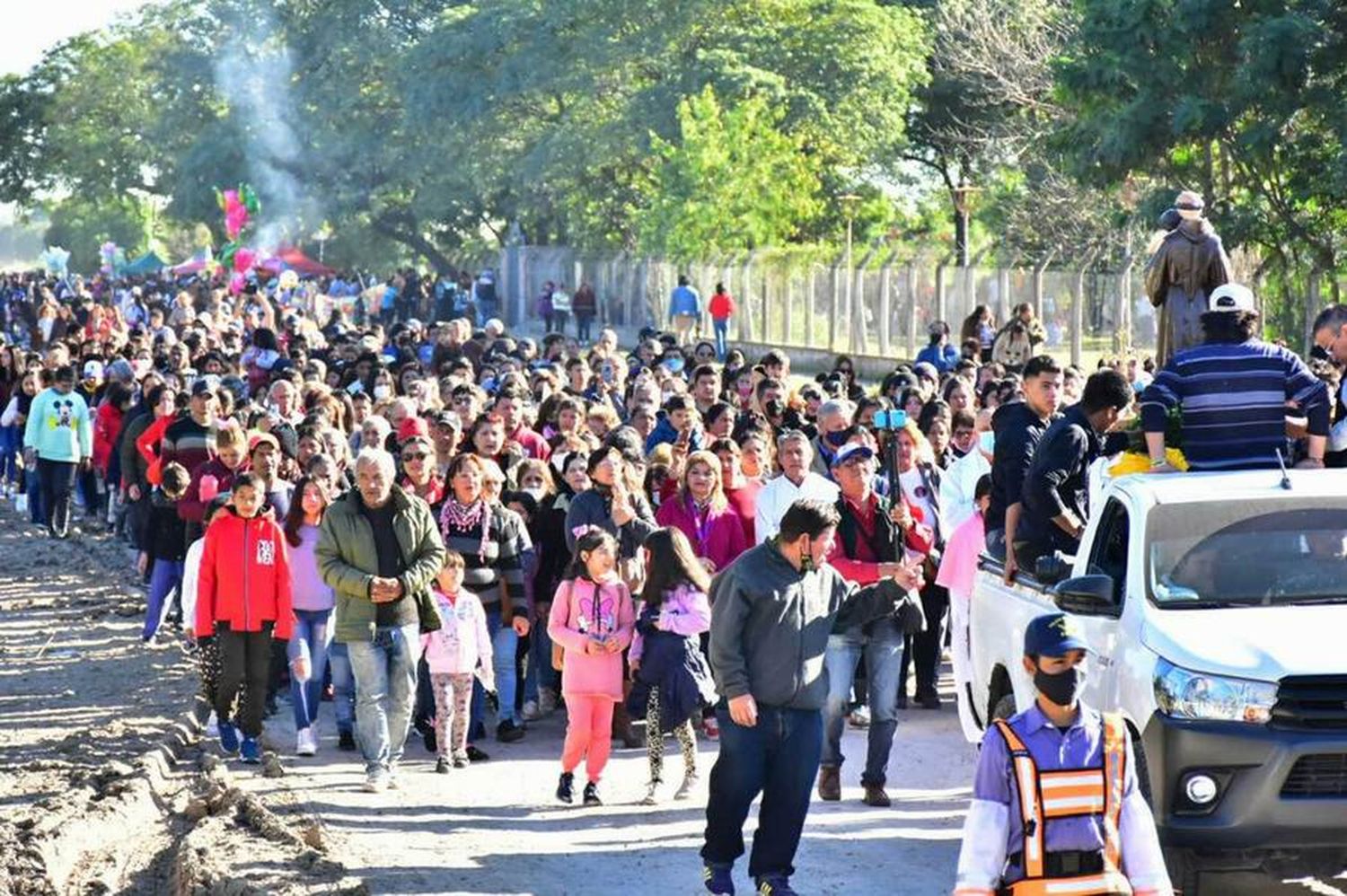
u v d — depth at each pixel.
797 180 93.50
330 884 14.40
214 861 15.13
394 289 105.19
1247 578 13.61
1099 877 9.26
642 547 18.36
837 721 17.38
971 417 24.39
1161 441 15.17
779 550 13.82
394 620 18.05
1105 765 9.32
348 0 135.00
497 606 20.25
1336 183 49.06
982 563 17.03
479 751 19.59
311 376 34.09
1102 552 14.56
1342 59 50.06
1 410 42.34
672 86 106.06
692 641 17.59
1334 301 52.03
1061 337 58.72
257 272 114.25
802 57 104.25
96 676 24.28
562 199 120.19
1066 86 53.22
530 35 116.25
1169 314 20.19
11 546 35.91
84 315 65.38
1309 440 15.41
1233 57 51.69
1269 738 12.51
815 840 16.09
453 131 120.50
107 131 168.75
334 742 20.52
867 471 18.00
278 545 19.31
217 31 143.12
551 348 39.00
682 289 76.69
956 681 18.31
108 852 16.33
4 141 172.50
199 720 21.64
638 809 17.41
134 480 27.91
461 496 20.05
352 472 23.23
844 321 73.50
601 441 23.83
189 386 35.12
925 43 106.31
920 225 113.81
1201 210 20.19
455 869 15.23
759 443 20.81
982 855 9.31
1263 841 12.54
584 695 17.42
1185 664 12.80
